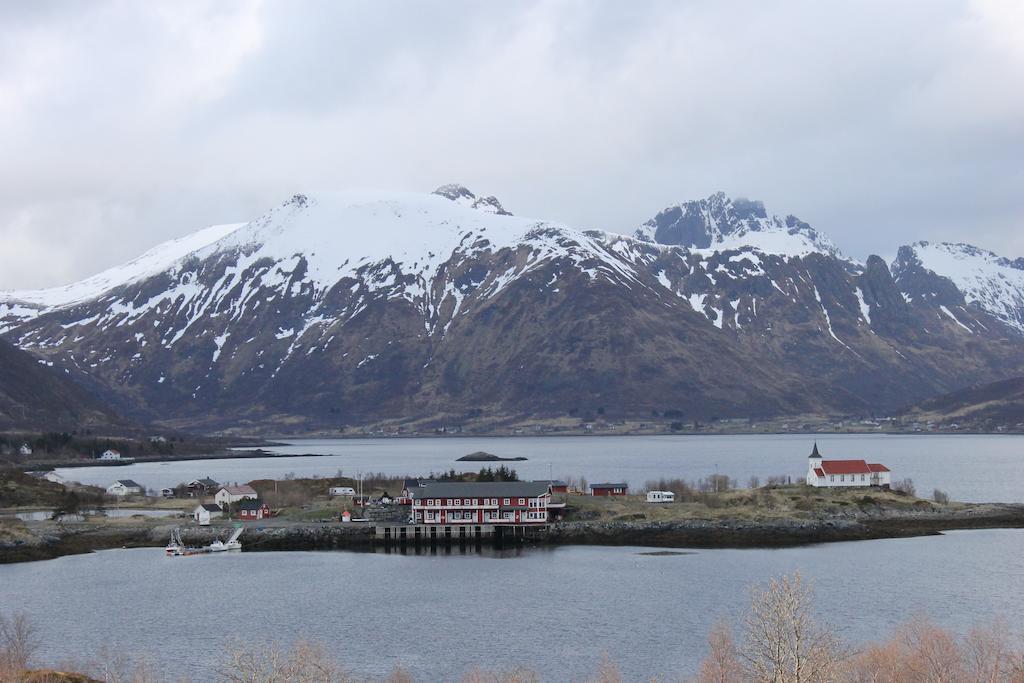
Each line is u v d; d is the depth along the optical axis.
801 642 91.25
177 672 120.88
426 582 173.25
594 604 153.88
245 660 103.75
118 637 137.75
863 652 107.06
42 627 143.38
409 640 135.25
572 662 124.12
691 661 123.38
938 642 103.56
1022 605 147.88
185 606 156.25
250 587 170.62
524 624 142.75
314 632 139.75
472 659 126.12
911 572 172.88
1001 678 98.81
